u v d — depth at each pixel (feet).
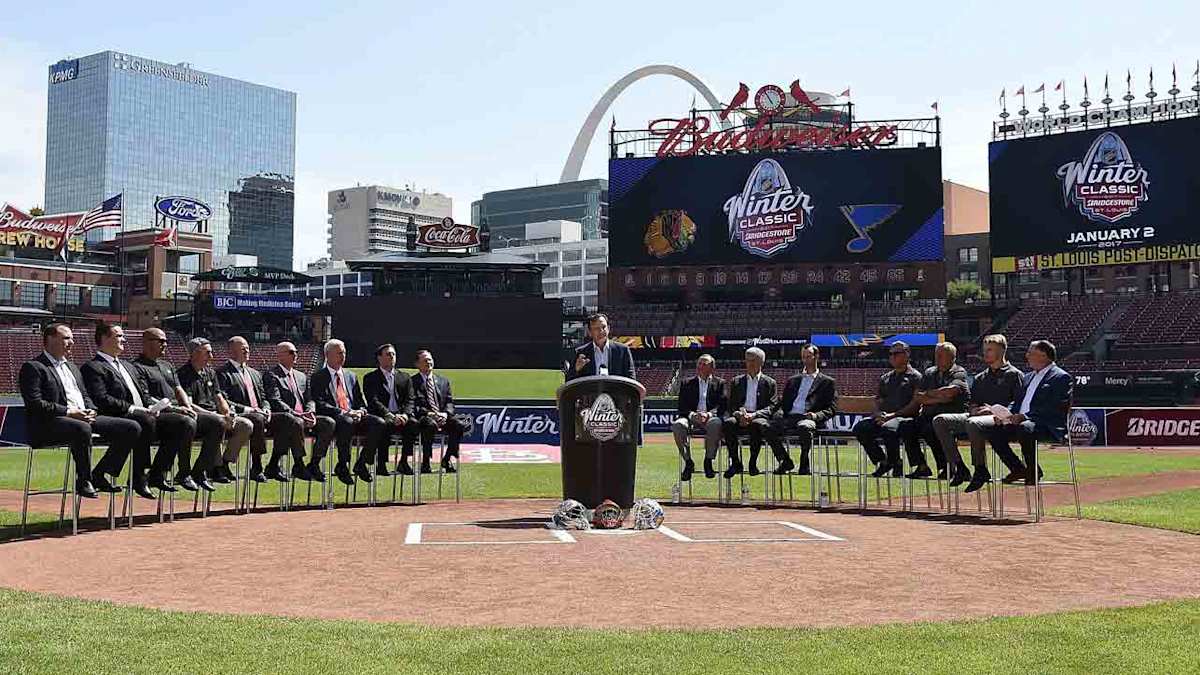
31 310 289.33
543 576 28.02
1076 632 21.12
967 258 335.47
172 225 350.64
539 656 19.01
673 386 216.54
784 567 29.55
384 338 219.00
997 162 190.80
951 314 255.09
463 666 18.29
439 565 29.78
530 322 220.84
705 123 210.18
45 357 37.22
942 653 19.38
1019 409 43.39
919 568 29.55
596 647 19.70
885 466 48.67
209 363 44.80
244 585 26.68
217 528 38.75
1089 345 205.67
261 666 18.20
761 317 220.43
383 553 32.09
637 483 65.72
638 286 215.72
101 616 22.31
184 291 339.36
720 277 213.66
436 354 219.20
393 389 50.83
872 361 218.38
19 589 25.93
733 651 19.47
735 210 203.41
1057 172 185.88
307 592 25.75
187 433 41.11
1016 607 24.14
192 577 27.89
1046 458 99.81
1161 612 23.20
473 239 243.19
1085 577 28.25
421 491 59.26
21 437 109.60
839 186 199.52
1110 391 177.88
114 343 39.22
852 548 33.47
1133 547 34.24
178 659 18.63
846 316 216.95
